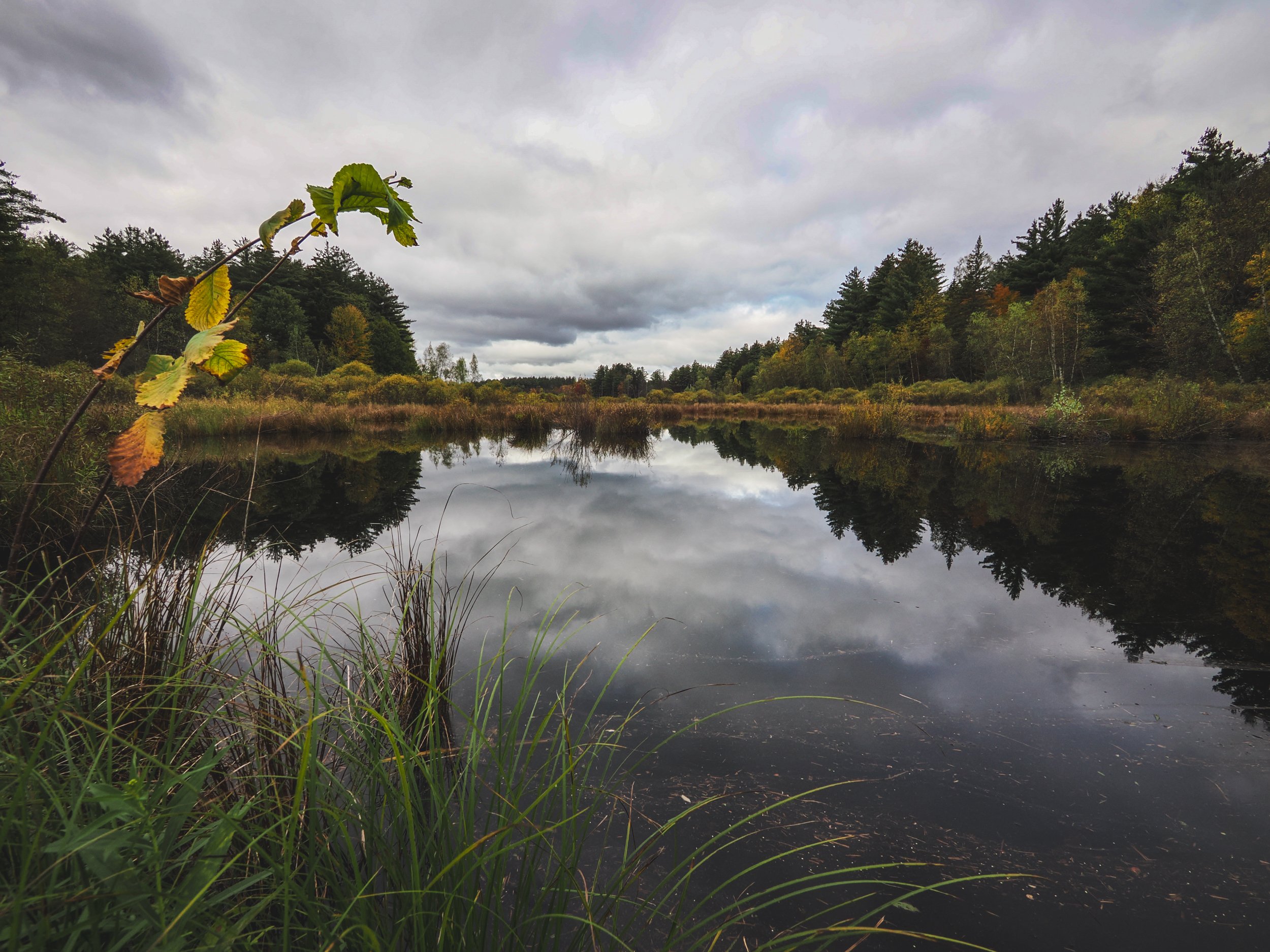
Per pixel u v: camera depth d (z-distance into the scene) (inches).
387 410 650.2
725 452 465.4
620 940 40.1
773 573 154.9
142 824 23.7
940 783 70.1
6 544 121.5
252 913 25.4
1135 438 527.5
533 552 168.2
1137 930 50.1
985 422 550.6
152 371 29.1
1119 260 890.1
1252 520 207.3
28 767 23.1
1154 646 109.5
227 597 70.0
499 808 49.4
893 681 96.3
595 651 105.3
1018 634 115.7
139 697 42.2
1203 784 70.0
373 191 30.3
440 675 79.0
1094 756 75.7
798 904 52.6
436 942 35.9
